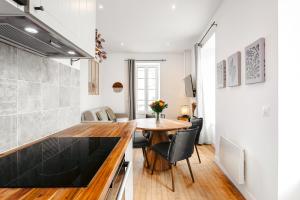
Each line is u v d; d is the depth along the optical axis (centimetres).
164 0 328
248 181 243
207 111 498
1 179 76
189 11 370
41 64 153
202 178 308
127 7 351
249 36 238
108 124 219
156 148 300
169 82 697
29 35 107
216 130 374
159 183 292
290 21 182
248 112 242
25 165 93
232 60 282
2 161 100
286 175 183
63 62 190
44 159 102
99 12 370
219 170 339
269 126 197
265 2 203
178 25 440
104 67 696
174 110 695
